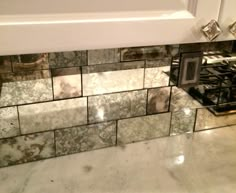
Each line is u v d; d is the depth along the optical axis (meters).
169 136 1.02
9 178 0.78
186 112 1.00
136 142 0.97
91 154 0.90
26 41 0.45
